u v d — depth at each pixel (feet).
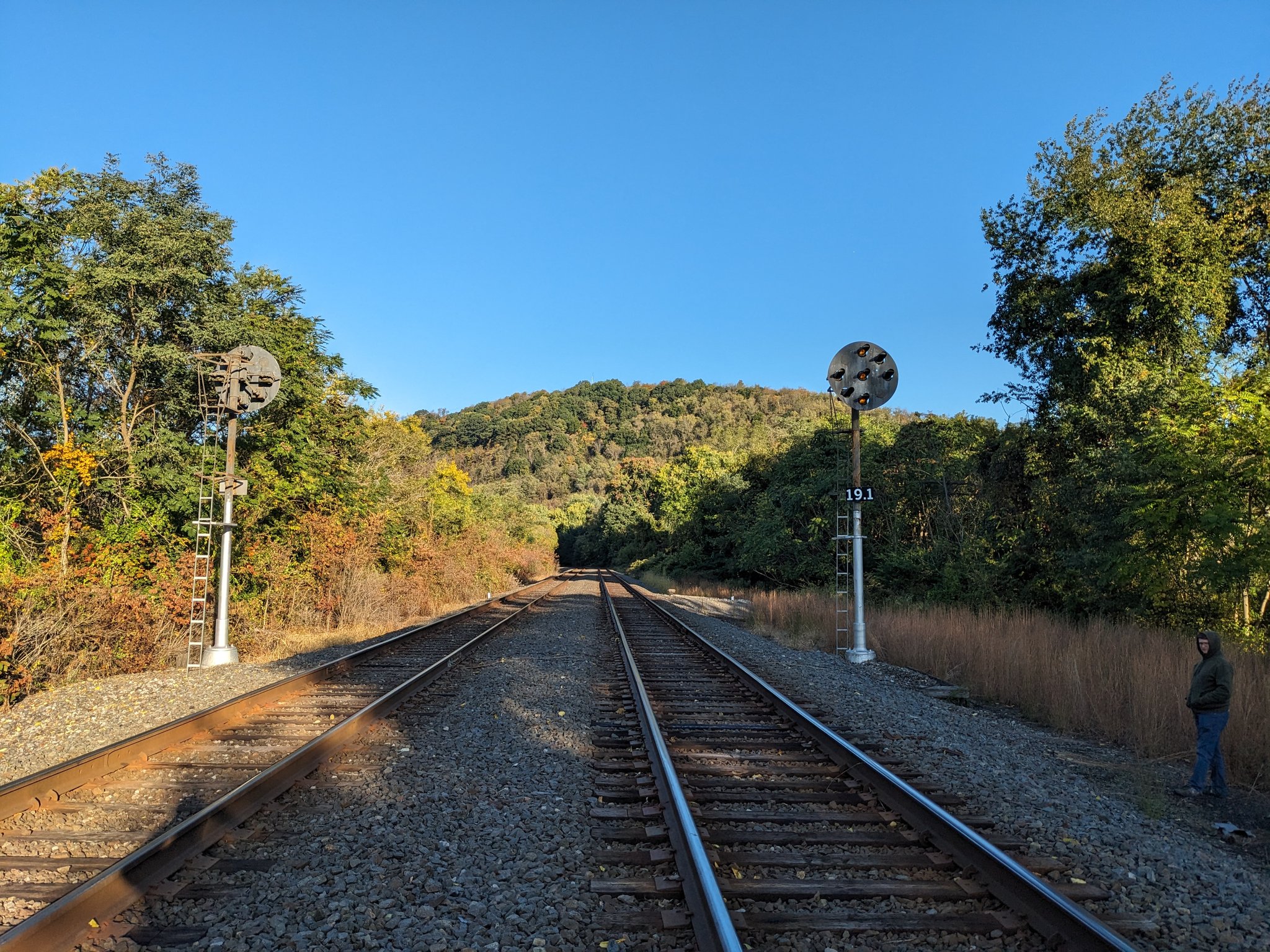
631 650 49.14
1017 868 13.80
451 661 41.75
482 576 113.80
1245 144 72.54
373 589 69.41
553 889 14.26
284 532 65.92
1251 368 52.44
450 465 135.13
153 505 53.47
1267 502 42.22
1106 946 11.69
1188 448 44.37
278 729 26.61
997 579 70.28
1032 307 79.20
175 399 57.06
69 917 12.33
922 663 46.62
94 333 52.01
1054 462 71.87
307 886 14.39
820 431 105.40
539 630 62.08
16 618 34.83
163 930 12.69
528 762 23.15
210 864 15.19
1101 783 23.67
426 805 19.10
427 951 12.23
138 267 51.98
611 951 12.36
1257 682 30.66
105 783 20.39
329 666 37.35
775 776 22.09
